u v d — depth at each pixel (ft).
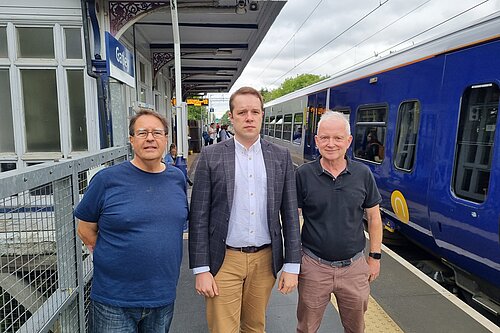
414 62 17.13
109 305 6.70
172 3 19.83
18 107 20.25
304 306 8.33
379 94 20.59
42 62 20.10
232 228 7.52
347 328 8.71
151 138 6.62
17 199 6.35
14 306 6.45
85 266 9.47
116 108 19.13
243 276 7.72
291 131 42.24
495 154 12.09
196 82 67.10
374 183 8.27
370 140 21.50
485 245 12.56
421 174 16.08
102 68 20.21
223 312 7.70
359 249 8.18
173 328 10.40
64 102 20.52
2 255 6.21
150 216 6.64
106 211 6.58
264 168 7.52
